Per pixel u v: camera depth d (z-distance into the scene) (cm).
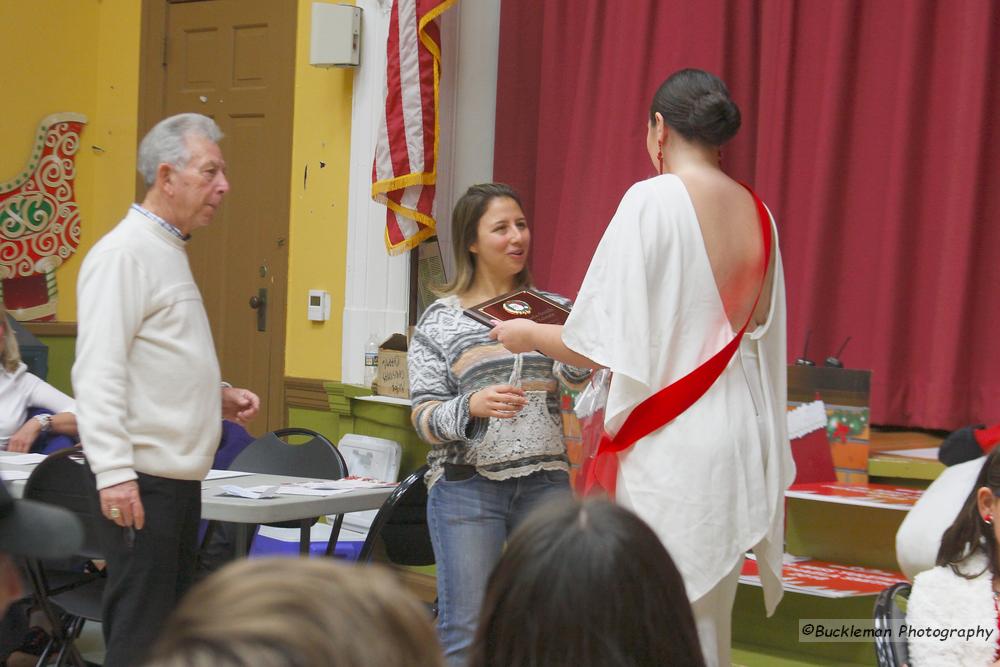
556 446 285
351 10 536
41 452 448
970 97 393
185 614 63
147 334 263
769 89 442
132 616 261
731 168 458
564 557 99
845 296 429
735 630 355
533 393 283
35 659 395
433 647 68
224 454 418
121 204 666
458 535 278
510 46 527
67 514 101
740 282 227
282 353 575
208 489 322
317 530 441
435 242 522
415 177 496
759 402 231
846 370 361
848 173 427
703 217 222
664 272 220
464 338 288
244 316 590
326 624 63
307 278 566
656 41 468
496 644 102
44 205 659
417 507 352
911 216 412
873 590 312
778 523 232
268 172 584
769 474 230
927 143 411
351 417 531
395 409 500
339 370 551
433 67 498
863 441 359
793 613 344
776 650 346
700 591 214
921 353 412
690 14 457
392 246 507
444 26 521
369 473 493
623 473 223
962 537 196
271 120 584
